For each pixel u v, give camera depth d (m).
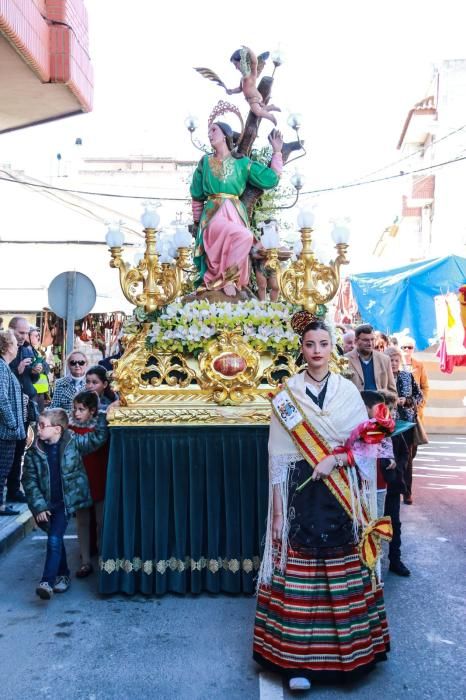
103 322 19.50
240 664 4.24
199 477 5.41
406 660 4.30
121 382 5.48
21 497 8.12
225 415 5.36
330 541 3.90
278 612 3.98
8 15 7.00
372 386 7.38
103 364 8.17
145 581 5.38
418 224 26.30
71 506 5.44
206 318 5.59
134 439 5.41
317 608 3.91
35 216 20.61
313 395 4.11
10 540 6.75
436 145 23.11
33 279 18.89
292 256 6.63
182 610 5.11
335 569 3.91
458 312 12.58
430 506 8.52
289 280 5.85
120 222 5.75
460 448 13.70
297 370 5.64
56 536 5.34
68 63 8.57
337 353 5.97
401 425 4.66
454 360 13.10
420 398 8.38
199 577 5.40
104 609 5.14
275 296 6.70
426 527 7.52
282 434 4.11
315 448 4.00
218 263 6.21
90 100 9.70
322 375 4.15
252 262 6.52
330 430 4.01
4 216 20.50
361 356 7.48
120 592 5.42
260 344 5.58
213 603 5.25
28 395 8.48
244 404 5.44
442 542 6.93
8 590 5.57
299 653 3.88
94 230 20.80
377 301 11.88
